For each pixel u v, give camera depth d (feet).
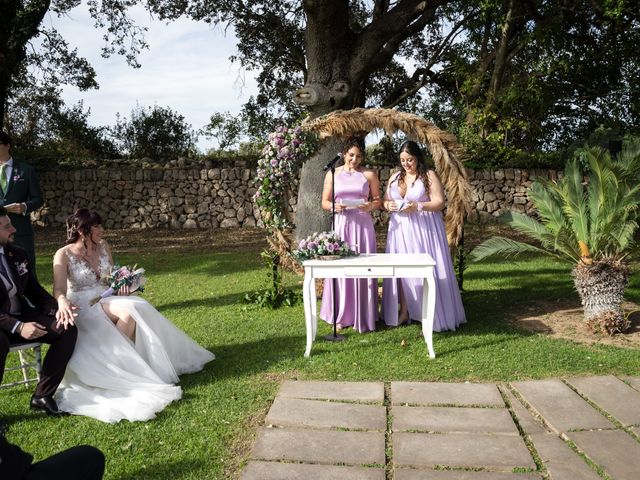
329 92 32.94
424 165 19.42
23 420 12.46
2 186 18.20
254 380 14.67
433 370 15.10
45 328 12.73
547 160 52.65
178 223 53.83
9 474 6.24
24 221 18.43
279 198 23.21
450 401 12.95
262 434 11.44
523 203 51.19
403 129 22.27
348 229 19.92
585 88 63.62
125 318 14.17
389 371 15.11
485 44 60.90
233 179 53.52
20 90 69.51
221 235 49.90
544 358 15.84
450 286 19.27
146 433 11.64
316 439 11.20
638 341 17.46
